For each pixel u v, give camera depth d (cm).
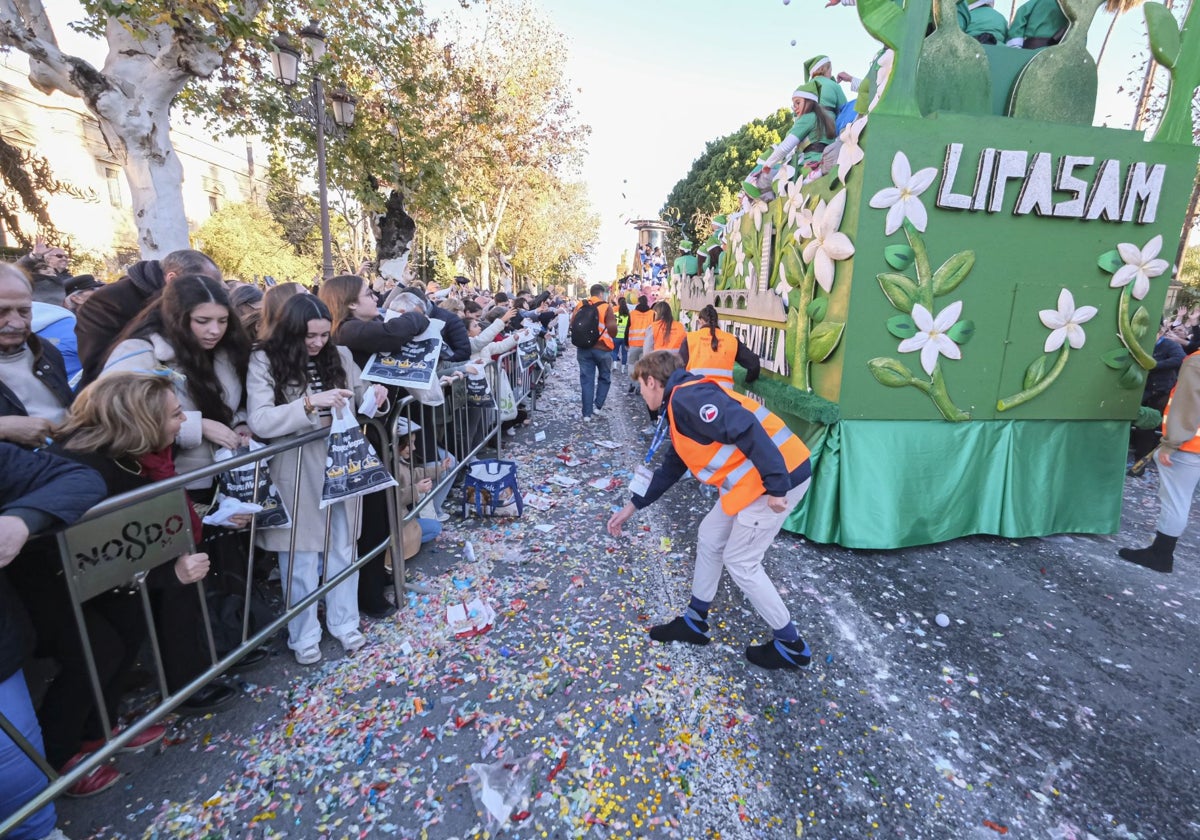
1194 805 198
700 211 2888
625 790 197
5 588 149
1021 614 317
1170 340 611
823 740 222
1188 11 363
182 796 190
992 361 385
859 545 384
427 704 236
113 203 1742
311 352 245
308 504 246
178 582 199
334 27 1012
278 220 2295
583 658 268
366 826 181
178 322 208
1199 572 372
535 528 418
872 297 362
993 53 382
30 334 215
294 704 235
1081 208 367
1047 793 201
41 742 160
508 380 633
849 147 354
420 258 2216
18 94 1447
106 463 175
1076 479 420
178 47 710
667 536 408
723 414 229
